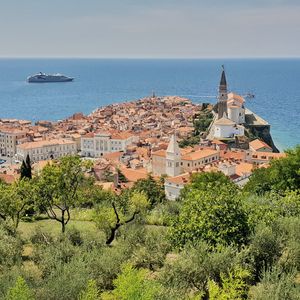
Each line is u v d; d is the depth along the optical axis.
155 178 152.50
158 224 66.31
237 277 34.81
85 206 85.62
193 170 149.75
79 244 53.78
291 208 53.88
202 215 43.09
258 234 39.34
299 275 37.97
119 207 65.62
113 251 44.28
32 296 33.09
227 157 177.62
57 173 64.81
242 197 55.69
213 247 38.69
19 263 43.00
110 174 157.75
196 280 35.56
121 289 33.19
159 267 43.59
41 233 57.38
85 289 35.41
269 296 31.36
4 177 146.62
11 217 66.06
